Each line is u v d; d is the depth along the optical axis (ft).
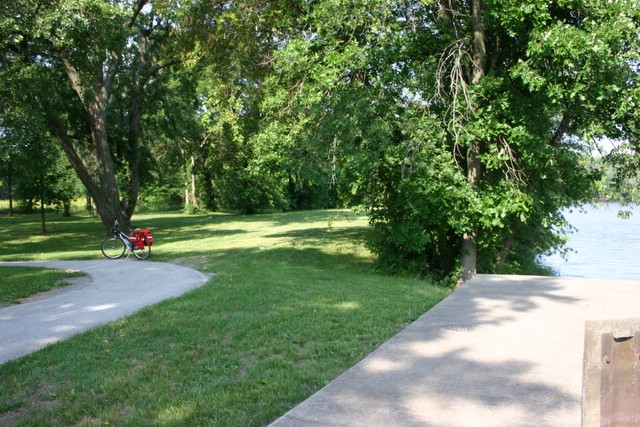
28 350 19.98
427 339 17.94
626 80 38.01
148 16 83.15
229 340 20.33
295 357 17.80
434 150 41.45
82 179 79.71
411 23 44.24
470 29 46.29
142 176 106.42
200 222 124.47
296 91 46.47
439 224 43.55
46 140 66.54
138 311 25.76
